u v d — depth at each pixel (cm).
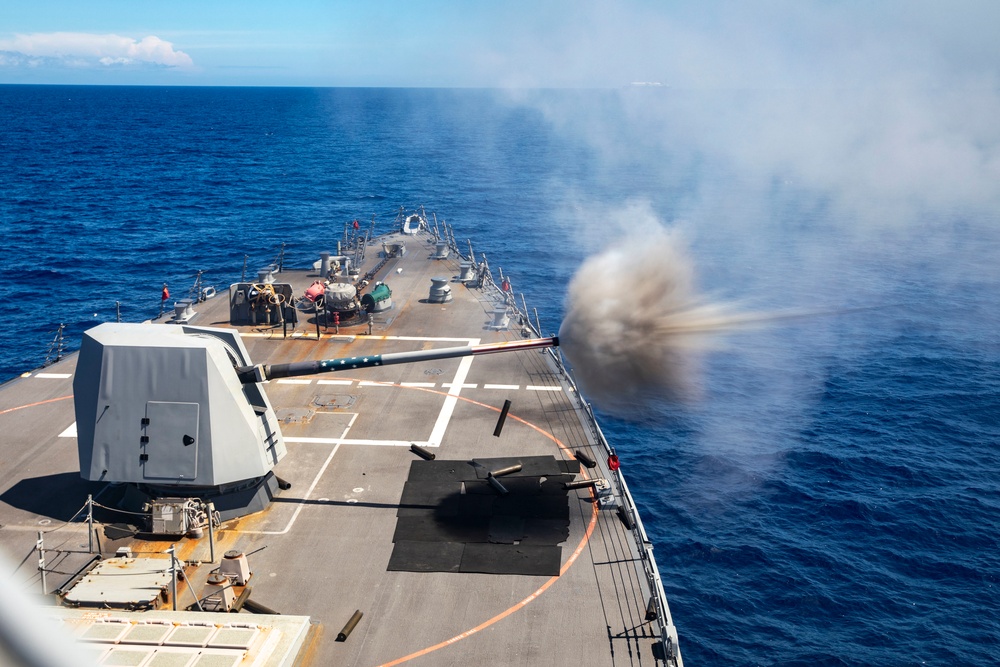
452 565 1850
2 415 2631
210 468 1973
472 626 1659
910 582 3103
